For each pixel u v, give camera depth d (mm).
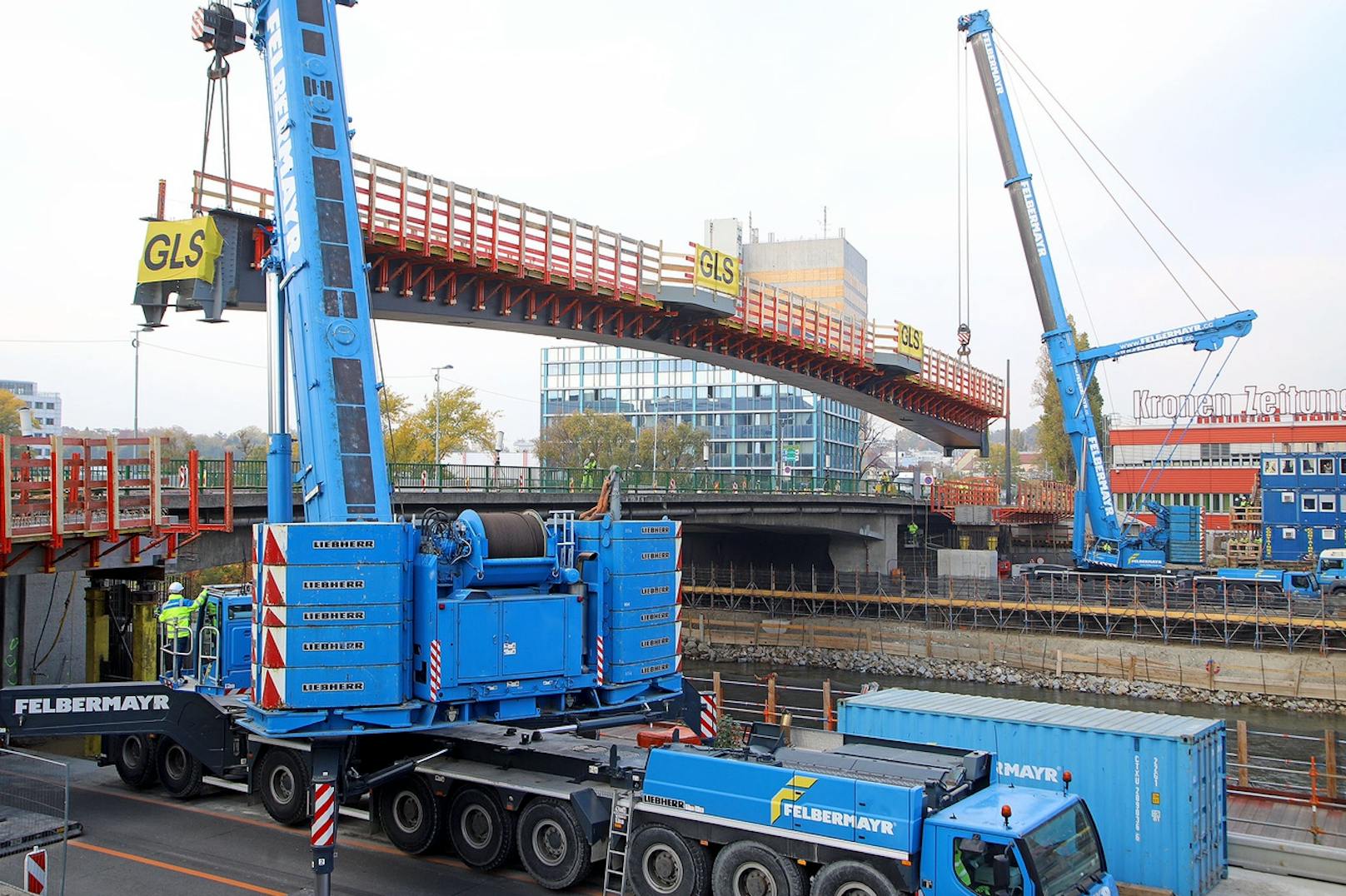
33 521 21000
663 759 15164
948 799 13586
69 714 18875
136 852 17016
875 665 61156
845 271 137500
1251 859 18250
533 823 16031
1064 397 59688
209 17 21734
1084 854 13266
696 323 48781
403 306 36000
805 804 13656
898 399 68938
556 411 126625
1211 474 84000
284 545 15414
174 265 27859
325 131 18516
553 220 39625
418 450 72125
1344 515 62188
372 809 18234
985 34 58531
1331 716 47469
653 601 18312
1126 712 19312
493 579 16516
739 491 61156
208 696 20406
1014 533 94938
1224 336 52906
